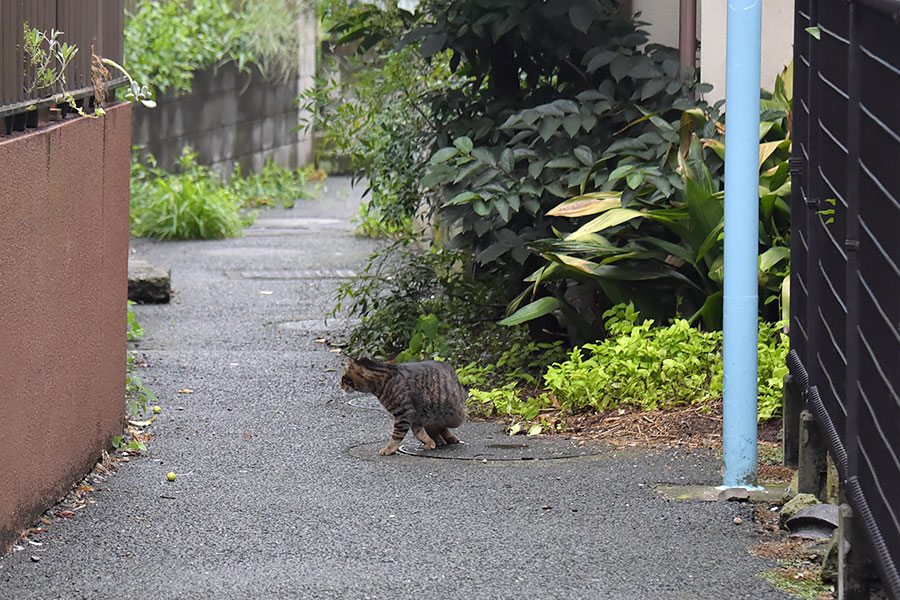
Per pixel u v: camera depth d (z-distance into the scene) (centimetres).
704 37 1236
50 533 706
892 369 502
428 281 1373
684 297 1152
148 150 2991
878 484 525
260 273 2081
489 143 1287
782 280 1081
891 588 496
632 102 1210
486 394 1041
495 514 749
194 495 795
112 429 905
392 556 671
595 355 1069
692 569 646
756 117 768
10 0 650
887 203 516
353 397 1138
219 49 3191
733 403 789
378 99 1504
